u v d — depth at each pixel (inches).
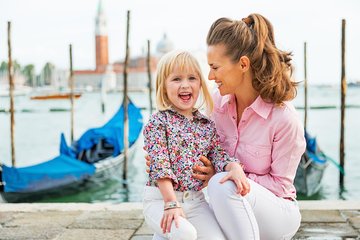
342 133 485.7
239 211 87.8
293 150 94.8
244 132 98.4
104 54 5546.3
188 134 95.9
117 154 472.7
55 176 389.1
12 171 373.1
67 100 2780.5
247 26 93.2
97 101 2940.5
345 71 508.1
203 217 93.0
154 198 95.5
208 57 95.0
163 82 98.3
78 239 138.9
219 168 95.0
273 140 95.7
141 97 3735.2
